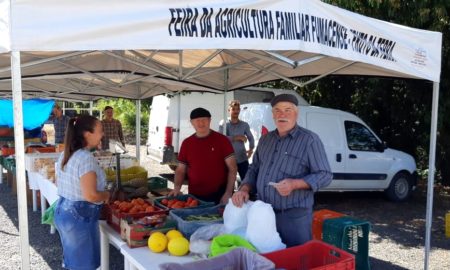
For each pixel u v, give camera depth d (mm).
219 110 9914
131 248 2982
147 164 13539
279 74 5336
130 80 5746
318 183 2953
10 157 9273
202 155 4391
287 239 3074
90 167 3219
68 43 2246
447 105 8938
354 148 8211
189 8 2535
